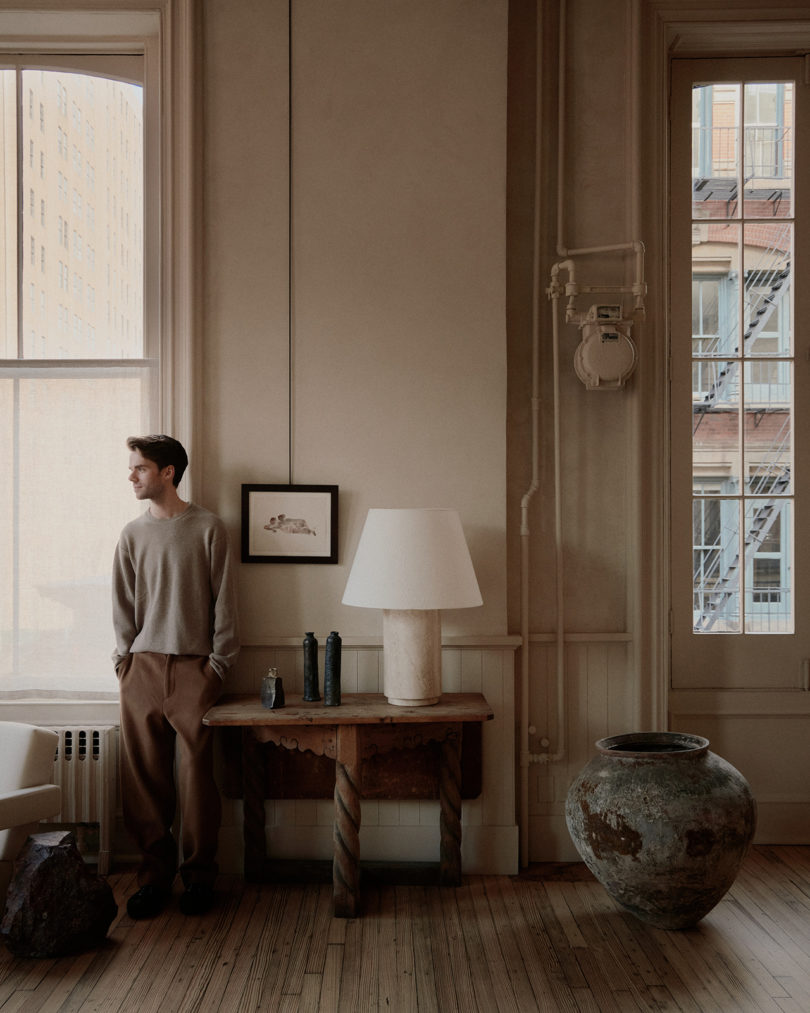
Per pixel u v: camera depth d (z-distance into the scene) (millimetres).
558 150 3434
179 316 3340
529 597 3447
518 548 3438
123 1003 2340
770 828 3535
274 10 3355
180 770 3035
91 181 3500
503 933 2750
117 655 3121
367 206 3350
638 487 3396
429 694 3010
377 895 3066
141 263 3480
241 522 3318
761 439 3625
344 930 2781
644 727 3379
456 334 3338
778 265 3629
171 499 3125
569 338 3463
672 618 3600
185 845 3014
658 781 2627
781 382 3625
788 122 3623
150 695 3047
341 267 3346
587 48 3449
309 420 3344
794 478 3611
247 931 2779
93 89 3512
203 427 3344
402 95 3352
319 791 3271
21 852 2680
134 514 3385
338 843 2885
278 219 3346
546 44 3457
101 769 3242
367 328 3346
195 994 2385
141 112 3502
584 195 3453
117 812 3346
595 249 3357
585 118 3449
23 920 2578
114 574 3123
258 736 2943
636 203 3408
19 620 3385
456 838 3135
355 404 3346
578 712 3424
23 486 3395
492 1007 2312
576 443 3457
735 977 2461
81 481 3393
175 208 3346
